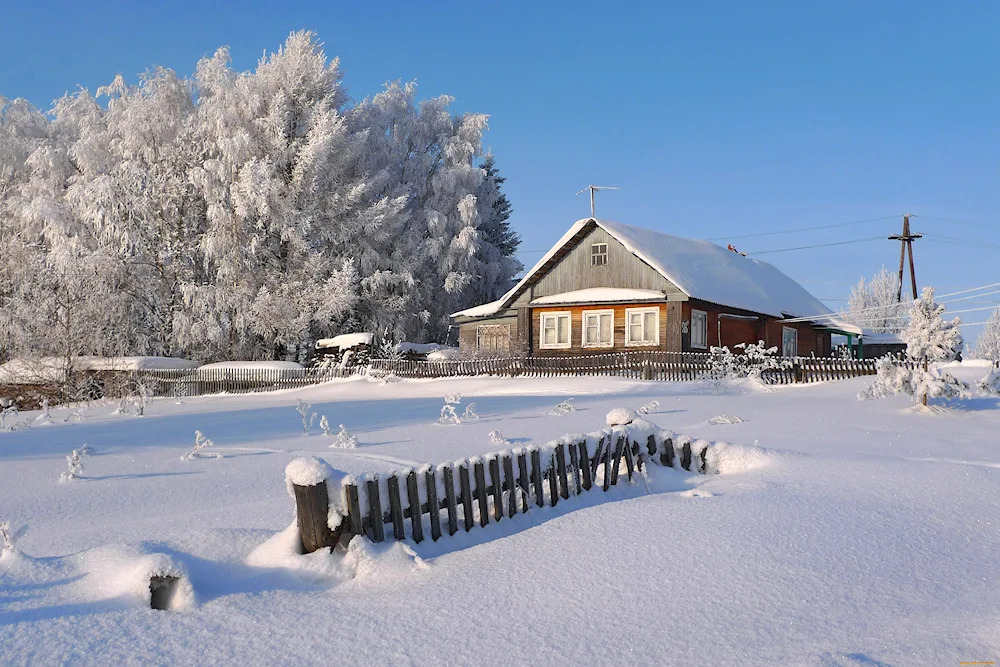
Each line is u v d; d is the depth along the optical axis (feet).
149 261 141.79
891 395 70.23
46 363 114.93
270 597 17.28
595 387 88.89
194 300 135.74
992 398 63.57
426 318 164.14
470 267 174.29
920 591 17.34
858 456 34.47
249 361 133.90
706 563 18.80
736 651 14.14
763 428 47.29
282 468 36.19
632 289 116.67
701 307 113.39
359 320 159.74
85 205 136.67
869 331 181.47
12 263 131.13
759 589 17.22
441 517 22.75
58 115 163.53
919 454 37.45
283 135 147.64
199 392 124.88
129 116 143.95
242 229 140.97
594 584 17.72
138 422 67.97
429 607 16.71
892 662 13.41
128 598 16.62
